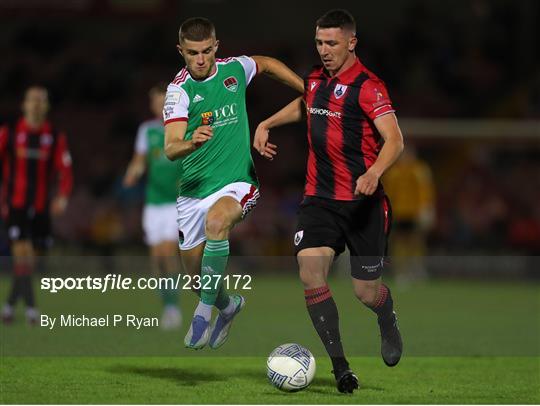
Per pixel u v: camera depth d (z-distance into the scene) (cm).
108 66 9681
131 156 8869
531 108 9112
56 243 7188
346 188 2309
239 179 2494
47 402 2117
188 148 2225
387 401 2181
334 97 2302
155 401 2139
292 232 7556
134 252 7181
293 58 9456
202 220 2530
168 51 9831
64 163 3931
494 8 9981
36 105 3853
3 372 2575
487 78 9694
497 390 2370
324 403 2130
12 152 3841
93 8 7712
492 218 7688
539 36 9800
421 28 9788
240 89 2481
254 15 9575
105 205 7600
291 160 8800
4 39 9894
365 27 9750
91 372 2592
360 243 2328
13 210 3812
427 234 7788
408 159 6331
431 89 9569
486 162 8556
